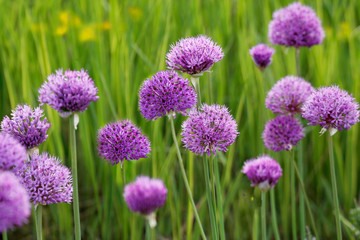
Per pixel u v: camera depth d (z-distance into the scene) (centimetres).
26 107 128
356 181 200
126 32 213
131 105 184
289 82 146
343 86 205
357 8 244
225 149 132
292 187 156
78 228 126
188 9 225
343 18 246
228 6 222
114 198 186
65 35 238
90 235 192
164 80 129
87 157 186
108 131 131
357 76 194
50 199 125
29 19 210
